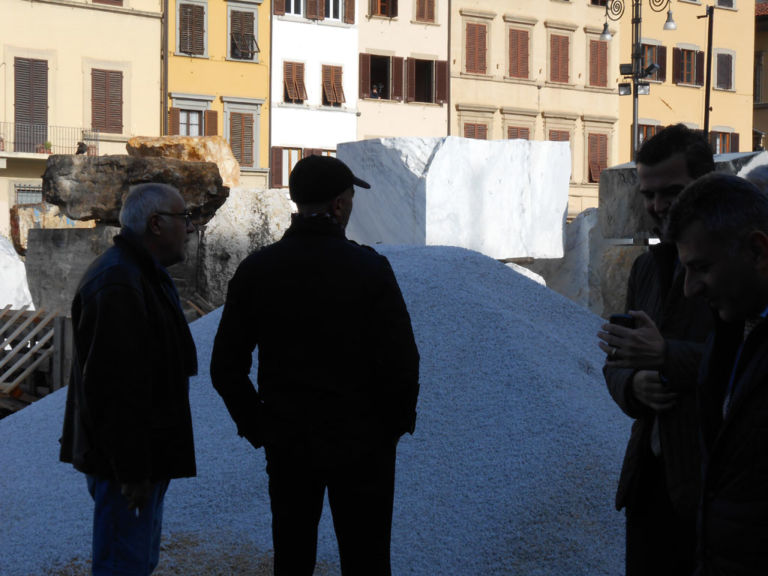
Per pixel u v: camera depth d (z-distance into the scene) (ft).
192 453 11.53
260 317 10.43
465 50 130.52
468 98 131.03
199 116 115.03
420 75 130.72
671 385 8.27
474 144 37.35
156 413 11.16
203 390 19.45
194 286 38.37
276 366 10.39
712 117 147.95
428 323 19.47
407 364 10.25
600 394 17.80
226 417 18.30
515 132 134.41
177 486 15.98
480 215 37.68
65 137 106.83
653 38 142.72
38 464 18.31
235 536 14.49
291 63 119.24
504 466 15.23
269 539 14.39
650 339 8.31
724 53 148.25
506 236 38.37
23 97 104.63
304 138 120.37
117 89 109.60
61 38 106.22
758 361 6.66
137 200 11.49
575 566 13.19
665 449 8.55
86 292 10.91
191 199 35.12
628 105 143.33
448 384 17.62
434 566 13.34
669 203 8.68
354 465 10.15
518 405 16.66
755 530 6.66
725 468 6.84
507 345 18.39
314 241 10.44
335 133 122.11
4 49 103.35
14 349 29.22
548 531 13.78
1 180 104.06
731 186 6.78
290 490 10.38
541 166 39.14
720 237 6.70
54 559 14.25
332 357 10.22
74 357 11.25
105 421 10.62
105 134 108.58
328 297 10.24
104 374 10.63
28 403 29.09
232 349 10.59
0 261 44.50
